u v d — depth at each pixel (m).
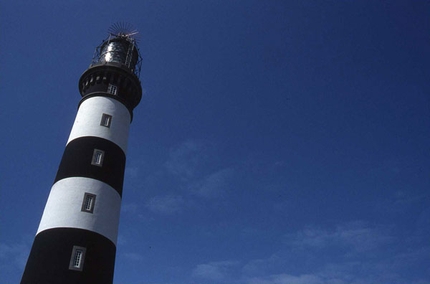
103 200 35.81
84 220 33.81
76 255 31.95
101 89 43.44
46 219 34.31
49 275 30.47
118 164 39.28
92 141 38.94
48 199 36.38
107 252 33.72
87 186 35.78
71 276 30.80
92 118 40.78
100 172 37.22
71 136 40.25
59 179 36.59
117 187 38.00
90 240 33.06
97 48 48.91
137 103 46.88
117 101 43.34
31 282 30.25
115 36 50.28
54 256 31.41
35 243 33.25
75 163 37.09
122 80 44.81
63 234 32.59
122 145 41.16
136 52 50.34
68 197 34.72
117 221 36.66
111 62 45.47
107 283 32.62
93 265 32.12
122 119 42.69
